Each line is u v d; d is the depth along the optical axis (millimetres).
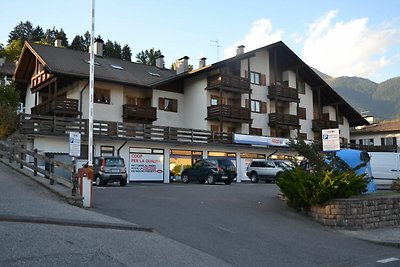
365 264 9195
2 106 32500
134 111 36500
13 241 7941
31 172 17516
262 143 39688
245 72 43469
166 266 7684
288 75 47062
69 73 32406
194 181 30797
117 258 7723
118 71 38656
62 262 7082
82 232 9289
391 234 12773
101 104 35531
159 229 10805
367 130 61438
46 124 28156
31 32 99500
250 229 11789
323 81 48906
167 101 40500
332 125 50312
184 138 34750
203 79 40312
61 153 28234
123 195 16797
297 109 46062
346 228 13203
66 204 12688
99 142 30266
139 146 32188
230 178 28500
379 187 23812
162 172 33250
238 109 40375
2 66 55312
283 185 14867
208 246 9633
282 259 9148
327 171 14281
